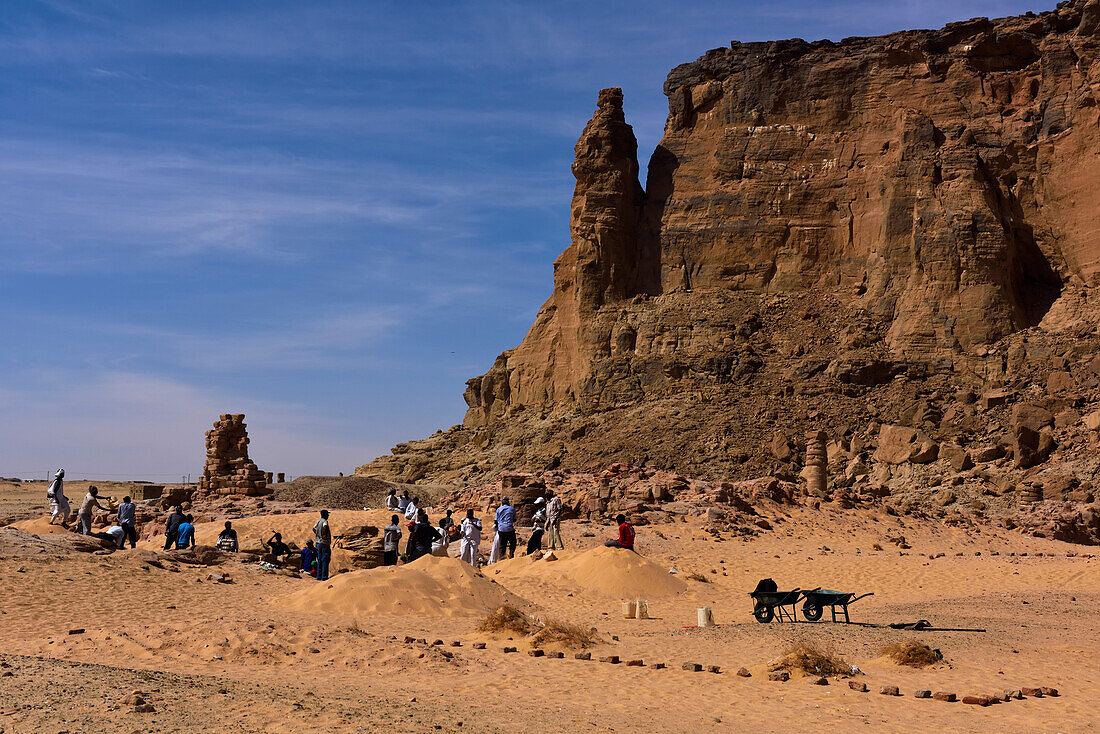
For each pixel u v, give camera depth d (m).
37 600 22.38
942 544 45.50
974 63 88.88
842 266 88.88
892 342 79.81
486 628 20.86
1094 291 77.81
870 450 68.25
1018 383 71.06
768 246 91.06
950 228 80.69
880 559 38.78
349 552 37.97
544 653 18.91
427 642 19.39
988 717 14.41
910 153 85.88
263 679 15.44
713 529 43.00
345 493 72.12
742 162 93.88
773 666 17.33
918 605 28.38
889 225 85.06
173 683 13.72
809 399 76.62
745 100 95.31
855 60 92.69
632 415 82.38
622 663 18.23
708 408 78.81
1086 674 17.69
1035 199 82.94
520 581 30.64
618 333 89.69
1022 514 53.59
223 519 49.16
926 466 63.84
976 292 78.81
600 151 96.38
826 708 14.83
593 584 30.05
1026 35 87.44
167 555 29.33
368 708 13.21
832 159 91.56
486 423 99.69
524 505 46.88
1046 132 83.00
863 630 22.23
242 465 61.75
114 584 24.58
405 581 24.11
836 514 49.25
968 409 68.62
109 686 13.05
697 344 85.88
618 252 94.25
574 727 13.05
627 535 32.06
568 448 81.56
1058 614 26.14
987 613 26.12
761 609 24.59
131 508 33.94
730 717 14.19
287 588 27.17
